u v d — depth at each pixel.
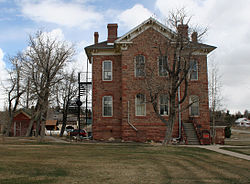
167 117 26.67
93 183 8.90
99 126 28.23
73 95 41.16
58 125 64.88
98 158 14.23
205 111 27.70
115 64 29.03
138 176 10.19
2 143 22.55
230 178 10.65
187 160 14.84
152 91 21.94
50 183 8.61
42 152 16.05
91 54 29.53
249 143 28.92
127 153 16.61
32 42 28.09
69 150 17.48
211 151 19.66
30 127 39.44
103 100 28.62
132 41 27.31
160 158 14.95
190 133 26.08
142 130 26.33
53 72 25.42
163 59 22.45
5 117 47.62
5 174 9.61
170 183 9.32
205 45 28.62
